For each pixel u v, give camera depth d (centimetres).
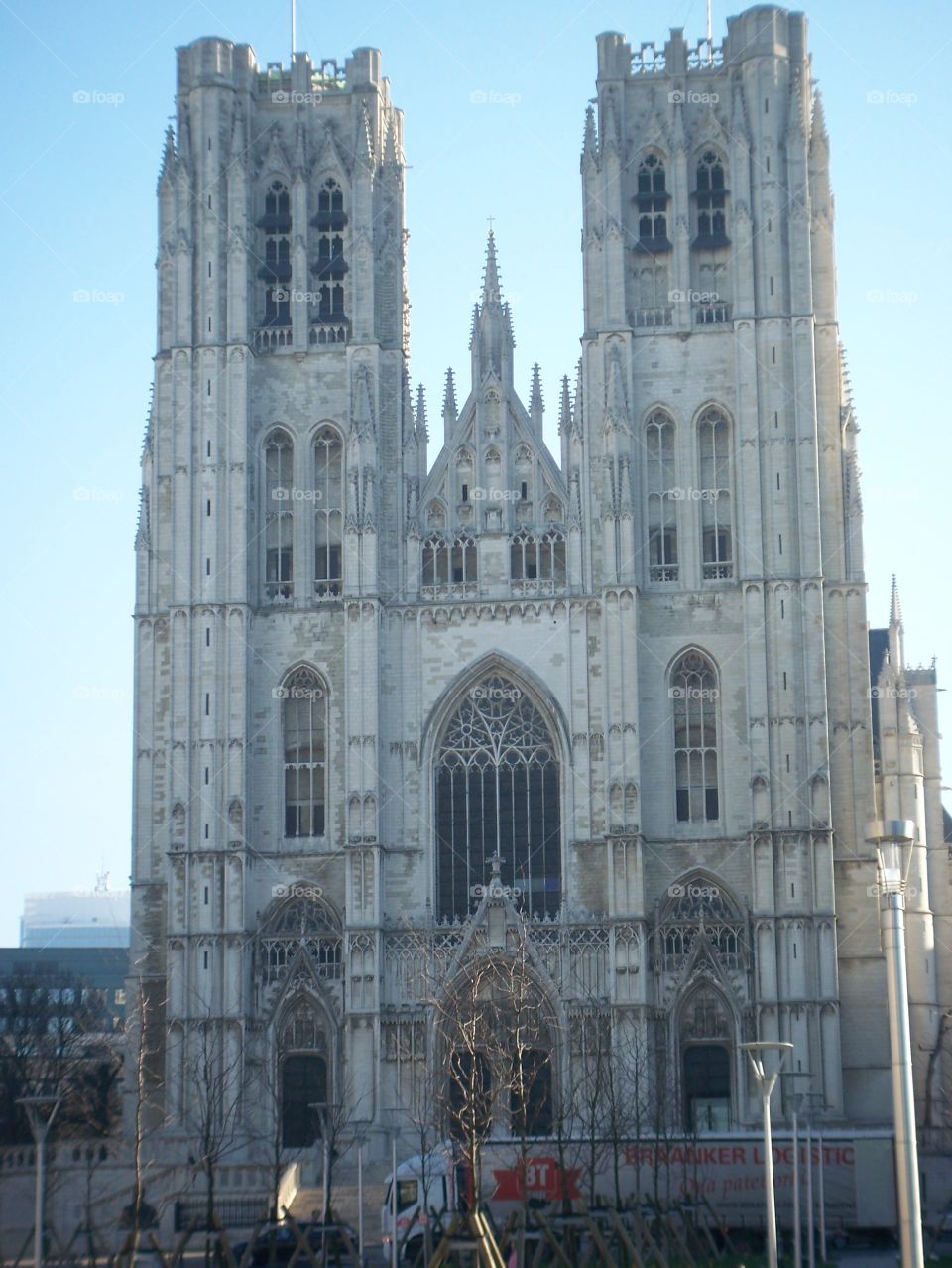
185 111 15950
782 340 15050
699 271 15500
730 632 14888
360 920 14500
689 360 15288
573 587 14988
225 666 15000
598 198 15438
